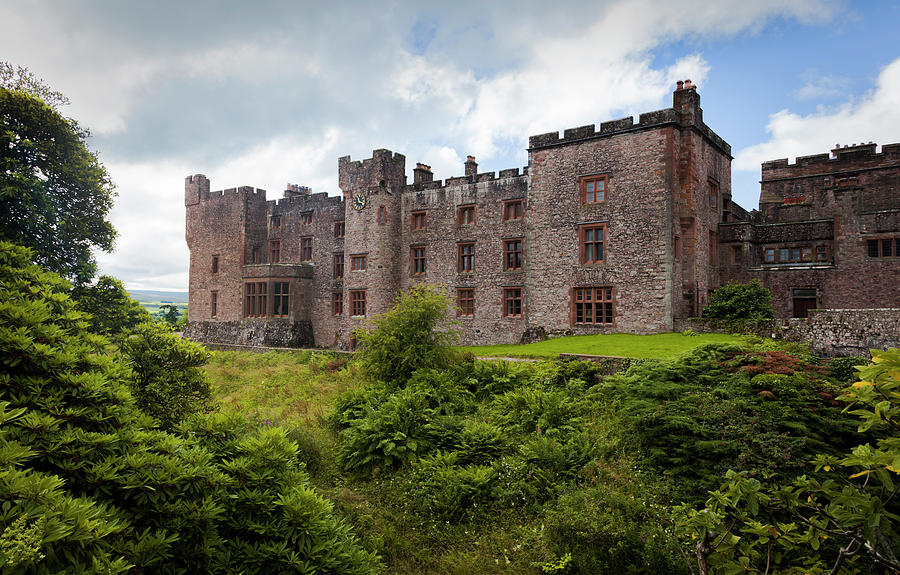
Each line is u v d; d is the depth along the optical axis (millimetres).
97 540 3611
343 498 9438
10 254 6465
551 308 23891
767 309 19297
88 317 6500
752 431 8969
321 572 5426
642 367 12461
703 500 8156
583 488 8742
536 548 7695
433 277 29828
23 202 14148
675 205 21344
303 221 36469
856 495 3645
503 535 8133
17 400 4500
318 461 11008
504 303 27094
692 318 19984
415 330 16250
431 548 8117
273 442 6312
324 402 15797
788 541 4527
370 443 10992
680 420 9508
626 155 21859
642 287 21219
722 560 4738
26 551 2990
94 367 5633
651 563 6859
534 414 11695
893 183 27688
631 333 21328
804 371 10828
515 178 26875
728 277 24531
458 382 15000
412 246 30922
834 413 9133
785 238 24297
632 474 9180
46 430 4316
